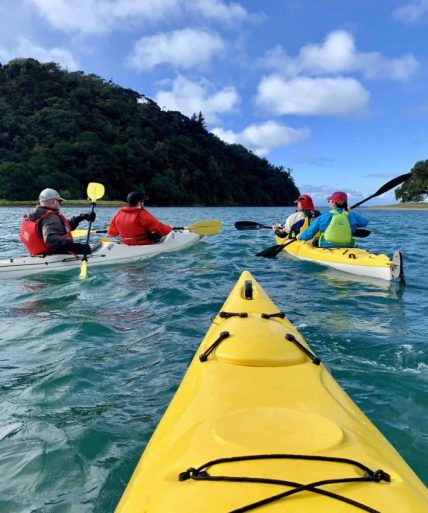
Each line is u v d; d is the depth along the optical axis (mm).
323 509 1008
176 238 8625
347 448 1261
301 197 8031
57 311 4375
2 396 2658
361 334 3688
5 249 9180
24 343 3506
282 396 1731
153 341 3541
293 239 7176
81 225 16516
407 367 3021
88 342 3521
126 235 7586
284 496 1038
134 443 2188
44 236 6109
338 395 1814
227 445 1269
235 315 2715
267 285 5551
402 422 2338
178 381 2844
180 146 80062
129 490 1321
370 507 1020
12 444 2184
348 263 6285
